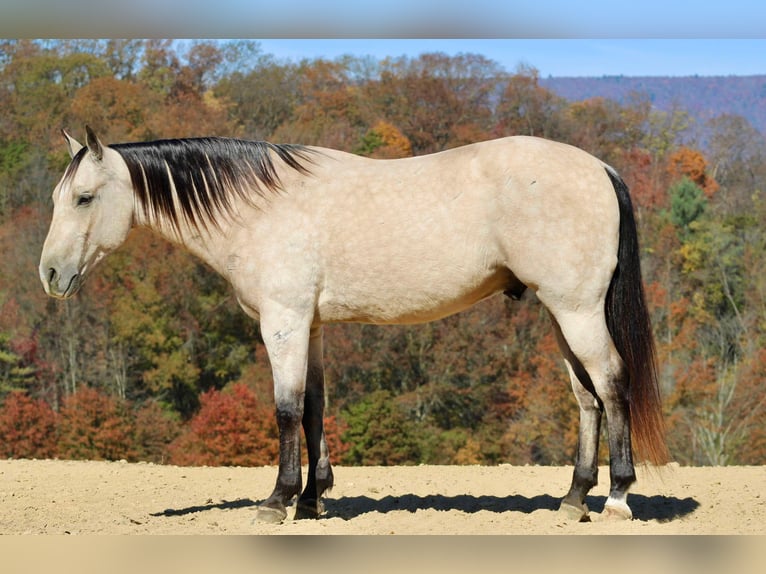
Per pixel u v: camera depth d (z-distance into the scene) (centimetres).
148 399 2634
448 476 741
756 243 2580
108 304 2648
